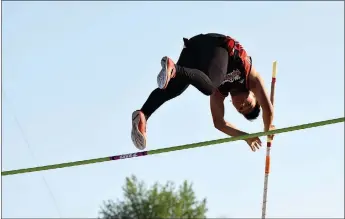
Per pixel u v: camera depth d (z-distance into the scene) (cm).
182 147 888
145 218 3600
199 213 3659
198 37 883
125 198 3662
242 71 900
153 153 896
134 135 859
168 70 810
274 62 995
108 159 915
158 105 859
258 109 957
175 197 3662
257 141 952
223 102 949
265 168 1041
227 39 882
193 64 866
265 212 1043
